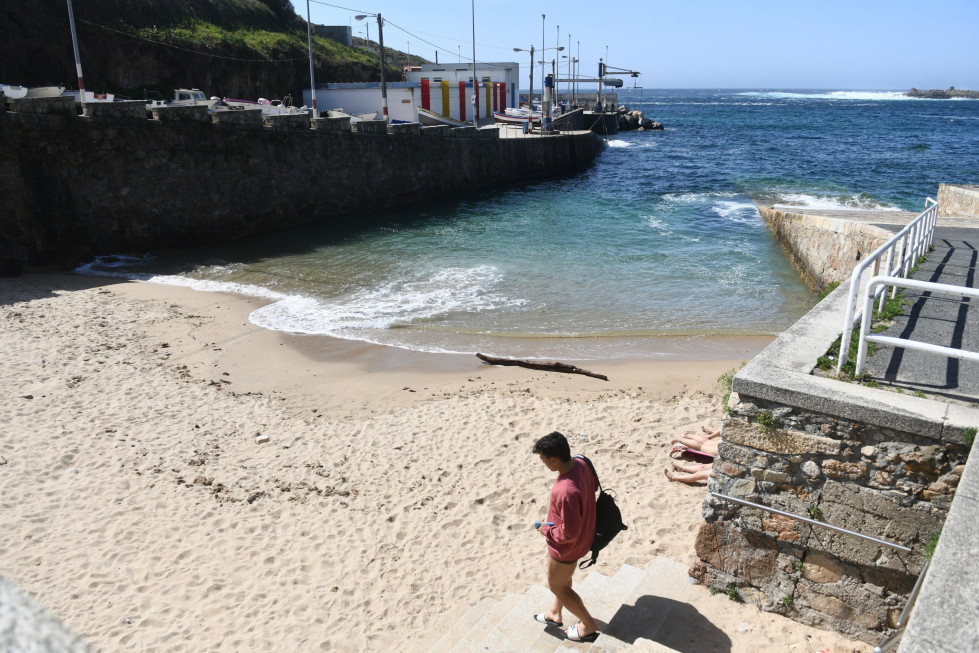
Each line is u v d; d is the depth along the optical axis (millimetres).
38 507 7359
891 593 4578
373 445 9117
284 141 24562
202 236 22359
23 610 918
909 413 4199
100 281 17250
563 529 4570
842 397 4453
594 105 84500
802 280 17766
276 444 9125
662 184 37719
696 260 19766
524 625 5285
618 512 4875
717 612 5141
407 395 10797
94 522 7156
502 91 58750
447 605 6070
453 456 8789
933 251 10266
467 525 7309
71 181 19172
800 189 35031
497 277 17938
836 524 4668
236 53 38469
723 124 99250
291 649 5535
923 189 34281
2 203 17828
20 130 17953
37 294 15648
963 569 2434
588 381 11297
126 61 32750
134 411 9891
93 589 6156
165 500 7625
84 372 11148
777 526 4922
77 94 26781
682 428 9422
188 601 6066
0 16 27891
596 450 8875
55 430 9102
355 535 7121
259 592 6215
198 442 9062
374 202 28875
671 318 14695
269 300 15883
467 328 14047
